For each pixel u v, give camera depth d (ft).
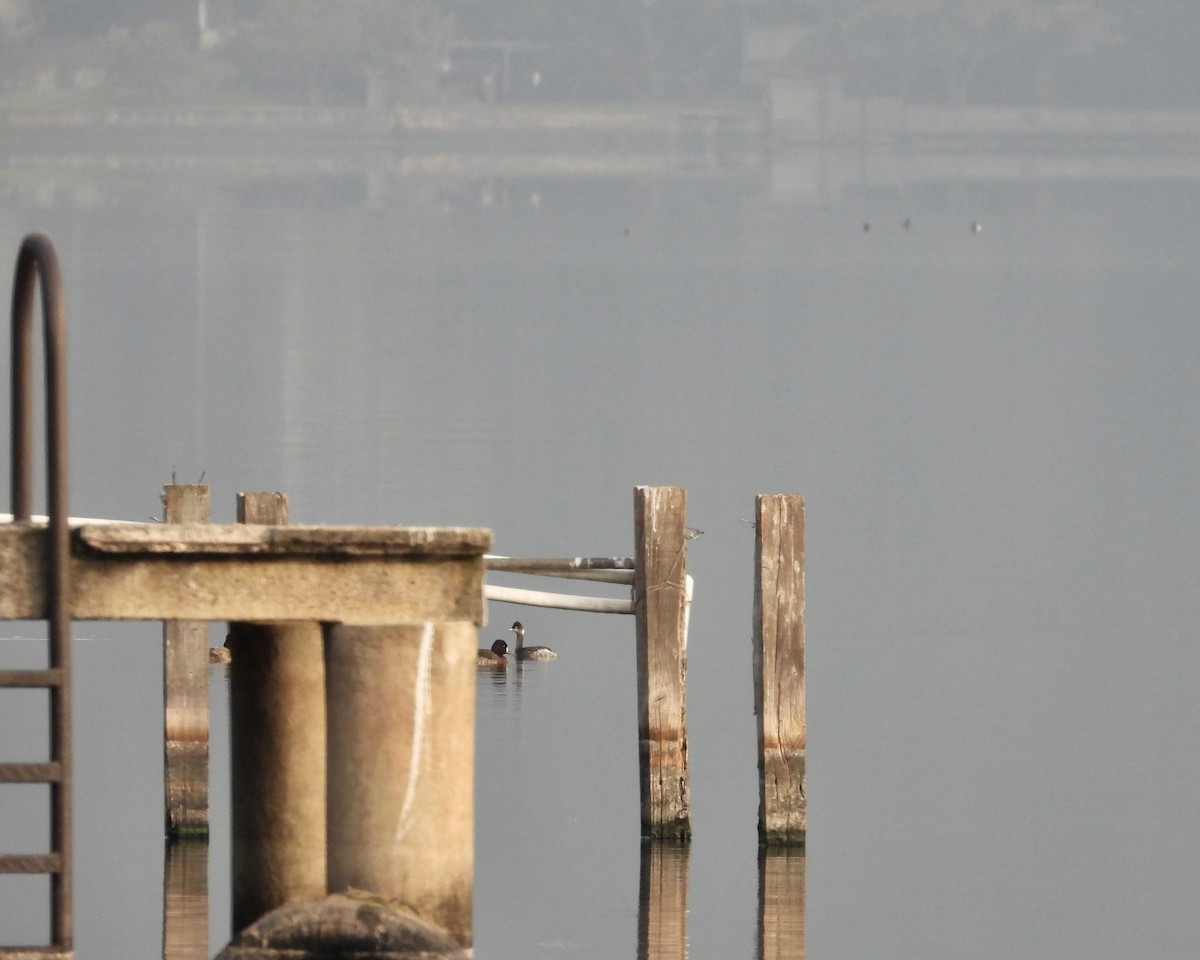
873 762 229.45
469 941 124.06
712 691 260.01
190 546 119.55
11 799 202.49
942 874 187.52
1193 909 179.52
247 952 121.29
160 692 251.19
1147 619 314.14
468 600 122.72
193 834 186.91
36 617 119.24
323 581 121.39
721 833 195.72
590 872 181.98
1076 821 207.10
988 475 456.86
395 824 122.21
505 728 237.45
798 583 185.98
